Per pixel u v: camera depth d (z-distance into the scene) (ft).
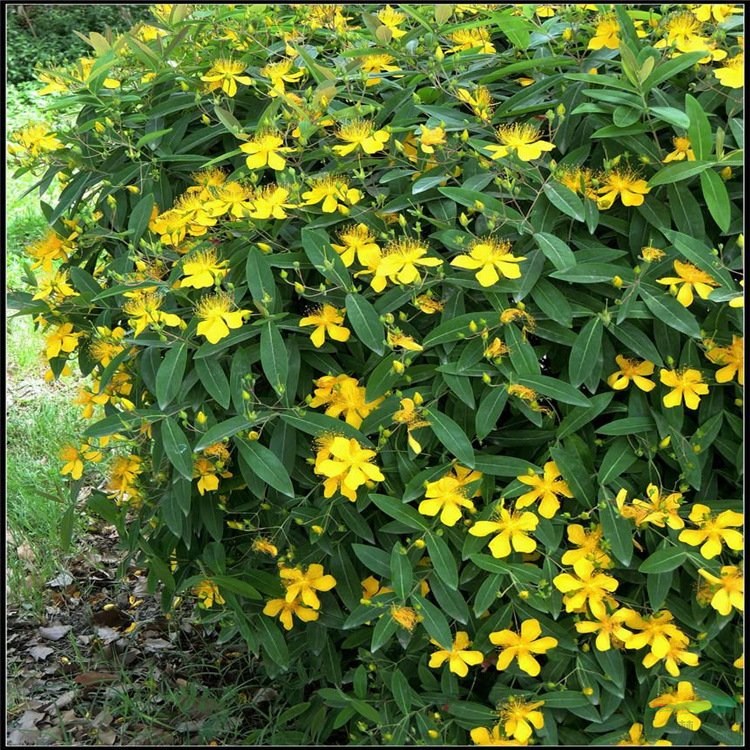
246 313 2.79
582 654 2.78
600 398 2.73
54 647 4.10
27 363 6.43
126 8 9.04
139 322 2.88
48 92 3.27
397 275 2.75
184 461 2.79
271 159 2.91
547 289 2.77
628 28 2.87
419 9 3.30
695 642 2.80
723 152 2.84
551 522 2.78
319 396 2.89
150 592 3.38
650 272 2.80
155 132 3.08
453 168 2.99
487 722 2.81
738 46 2.94
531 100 2.98
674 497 2.70
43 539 4.66
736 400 2.81
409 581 2.71
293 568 2.99
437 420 2.74
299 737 3.16
